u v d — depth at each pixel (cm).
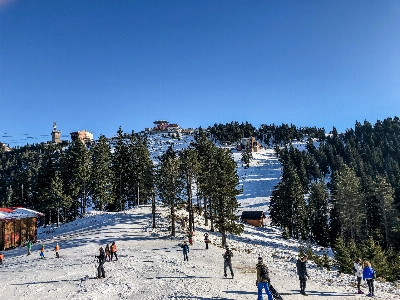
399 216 5831
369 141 16325
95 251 3250
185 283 1820
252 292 1630
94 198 6856
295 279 2038
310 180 12581
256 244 4772
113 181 6919
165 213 5512
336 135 18875
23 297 1656
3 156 16000
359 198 5916
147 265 2464
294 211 7050
